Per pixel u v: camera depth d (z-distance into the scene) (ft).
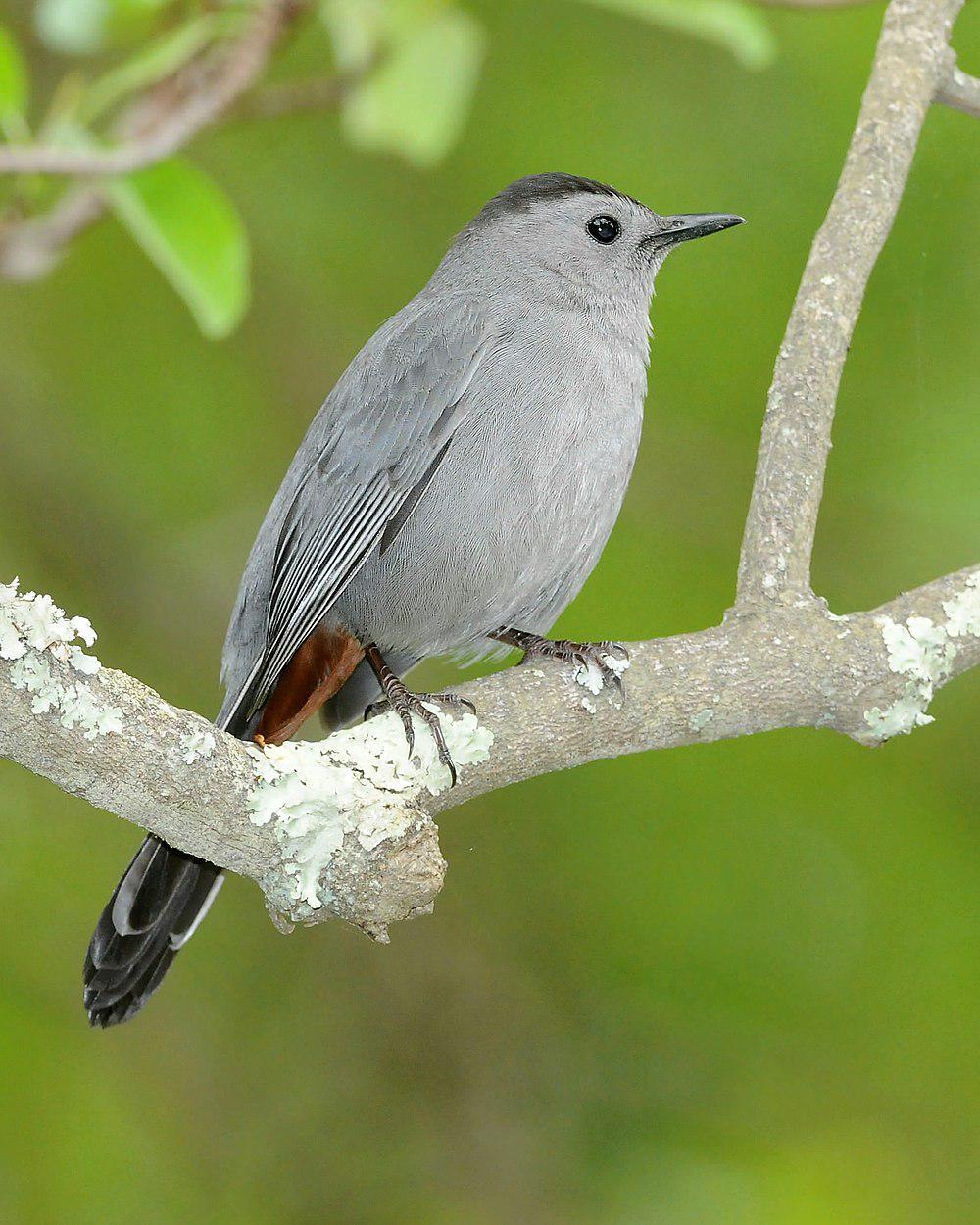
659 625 38.91
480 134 40.98
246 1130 38.93
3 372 41.86
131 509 42.65
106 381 42.19
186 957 40.01
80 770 19.36
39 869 39.55
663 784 39.29
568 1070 39.29
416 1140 39.22
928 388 39.52
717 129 40.16
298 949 40.65
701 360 40.11
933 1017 37.27
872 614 23.27
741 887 38.99
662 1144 37.83
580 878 40.01
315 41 38.70
